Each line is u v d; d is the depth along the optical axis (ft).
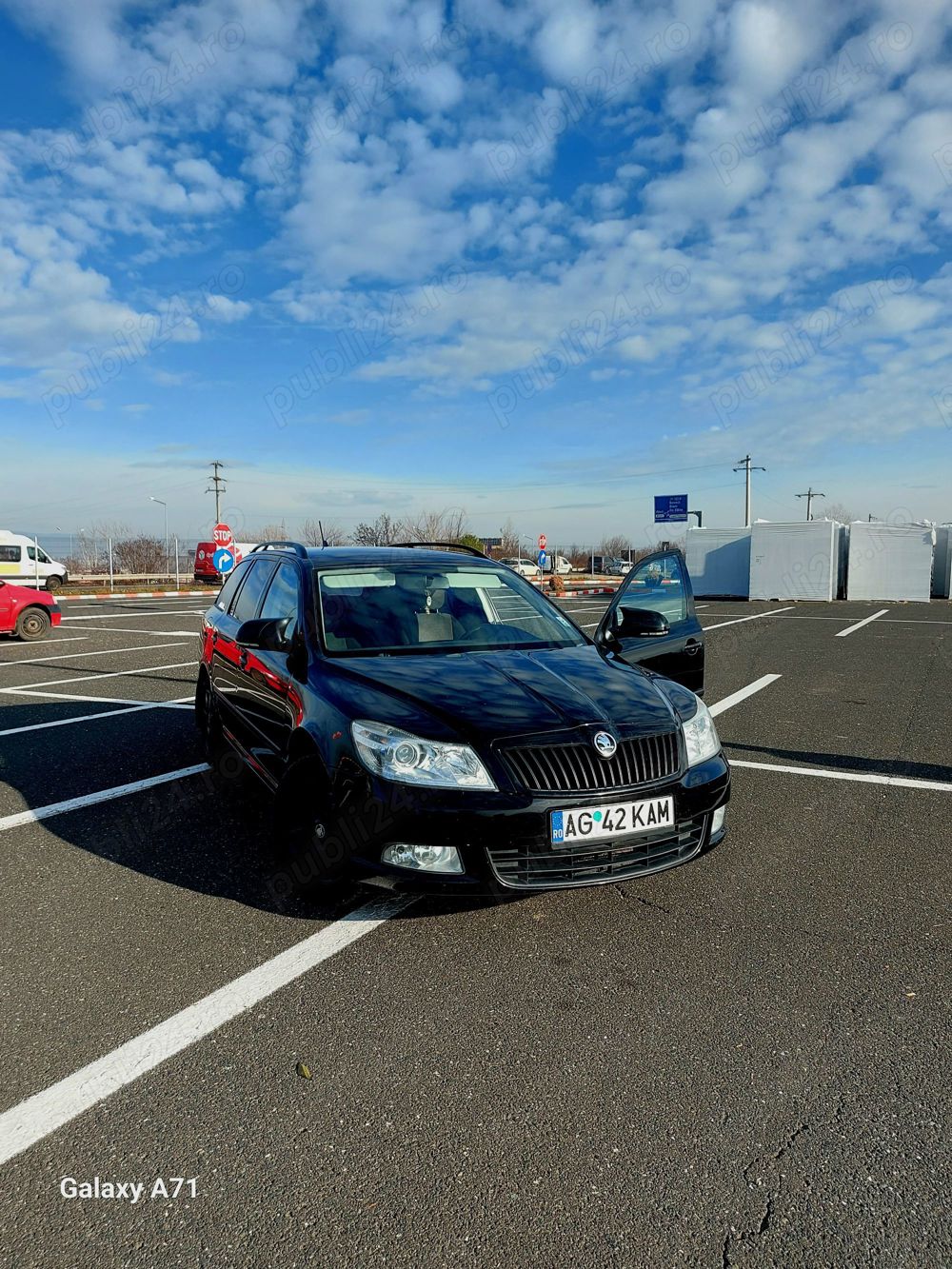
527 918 10.09
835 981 8.61
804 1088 6.84
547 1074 7.05
